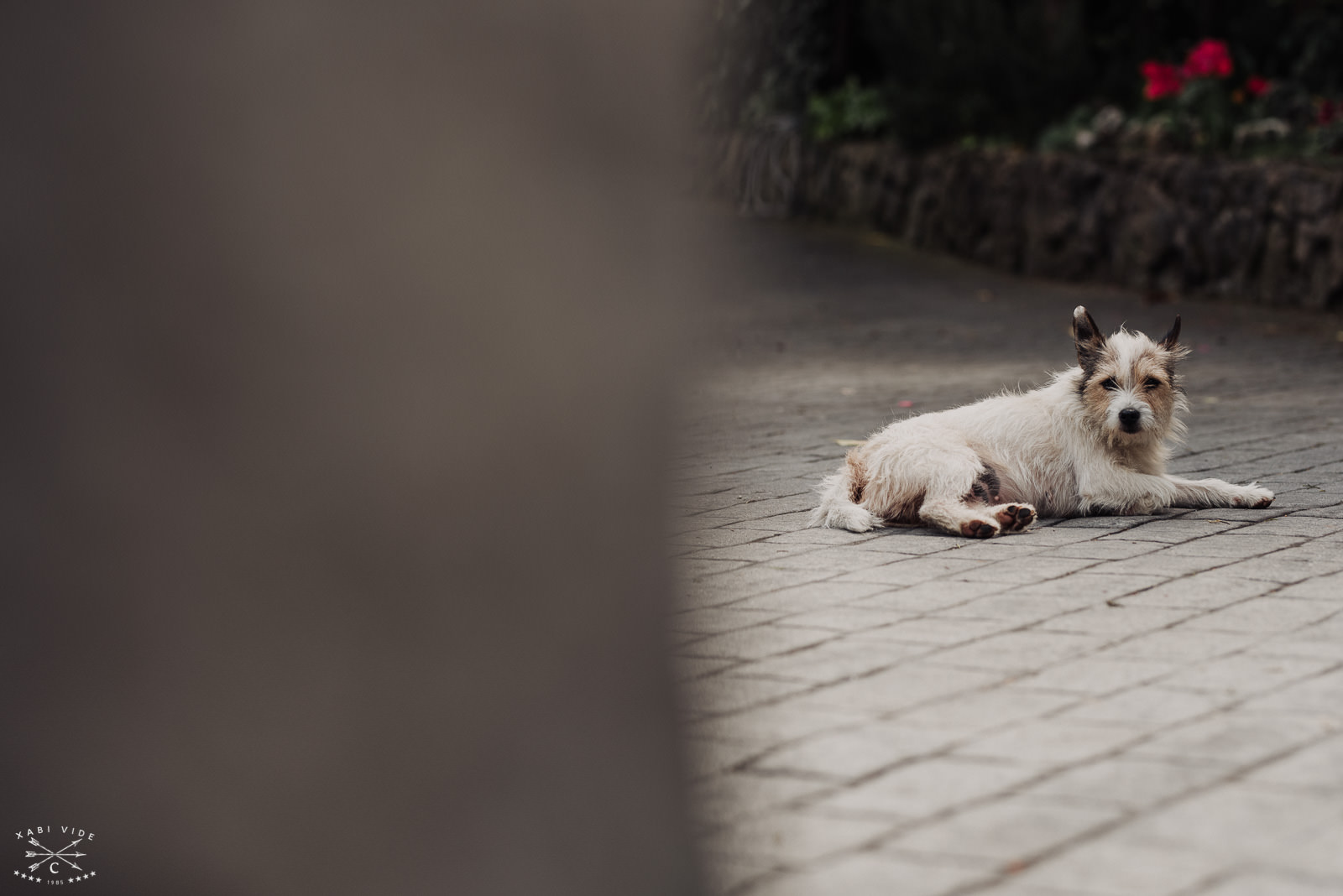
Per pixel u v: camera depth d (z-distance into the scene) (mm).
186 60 1187
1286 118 17859
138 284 1189
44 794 1250
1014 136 20453
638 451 1399
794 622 4523
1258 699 3557
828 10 24844
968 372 12148
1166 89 17703
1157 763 3121
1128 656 3996
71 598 1216
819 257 20578
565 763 1399
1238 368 11828
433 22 1239
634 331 1372
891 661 4031
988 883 2539
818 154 23766
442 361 1269
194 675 1247
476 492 1300
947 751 3250
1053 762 3152
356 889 1325
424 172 1243
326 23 1214
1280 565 5109
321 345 1232
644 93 1352
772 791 3012
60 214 1171
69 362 1185
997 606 4652
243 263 1208
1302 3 19438
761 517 6520
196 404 1213
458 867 1363
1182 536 5688
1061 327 15016
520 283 1291
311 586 1261
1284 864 2568
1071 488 6195
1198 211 16453
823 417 9930
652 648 1457
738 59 24359
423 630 1302
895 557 5504
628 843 1460
